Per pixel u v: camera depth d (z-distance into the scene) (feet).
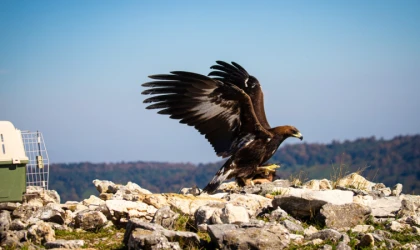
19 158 48.03
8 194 47.85
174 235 38.86
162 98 52.21
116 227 45.11
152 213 45.24
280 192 52.34
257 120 53.67
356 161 272.72
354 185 57.93
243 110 53.01
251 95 57.98
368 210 44.27
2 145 47.96
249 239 37.78
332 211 43.98
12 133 48.42
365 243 38.96
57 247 39.93
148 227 39.14
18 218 46.65
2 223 40.52
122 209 45.01
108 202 45.62
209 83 51.52
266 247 37.58
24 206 47.50
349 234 41.39
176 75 51.75
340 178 58.75
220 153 54.19
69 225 45.62
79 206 49.73
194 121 52.75
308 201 45.16
